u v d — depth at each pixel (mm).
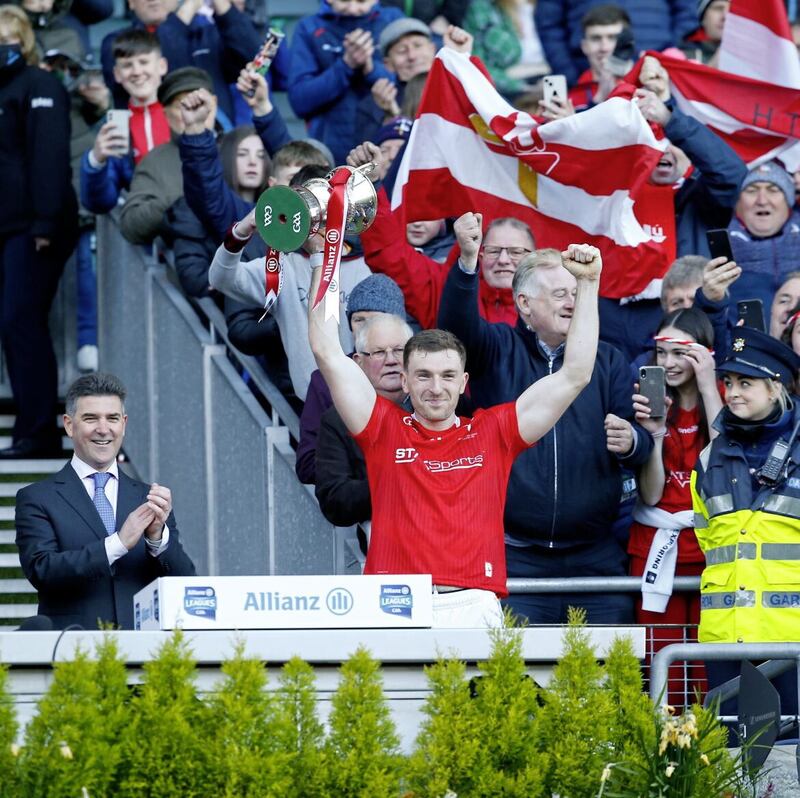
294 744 18047
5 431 40469
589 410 26891
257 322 31172
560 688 19156
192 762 17703
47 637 18656
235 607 18984
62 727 17469
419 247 33438
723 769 19641
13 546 36750
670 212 32062
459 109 31672
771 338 25266
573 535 26719
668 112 31641
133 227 37125
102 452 25156
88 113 42531
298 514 29062
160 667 18078
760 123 33594
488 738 18516
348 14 41625
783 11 33875
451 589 21844
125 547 23891
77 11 44125
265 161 35719
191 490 35031
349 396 22375
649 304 31094
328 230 21984
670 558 26562
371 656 19125
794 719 21922
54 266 38469
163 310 36438
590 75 39938
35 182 37781
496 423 22609
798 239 33031
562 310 26750
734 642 21562
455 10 46125
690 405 27422
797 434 24969
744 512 24750
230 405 32375
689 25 43812
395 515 22219
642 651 20000
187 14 42375
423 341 22547
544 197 31281
